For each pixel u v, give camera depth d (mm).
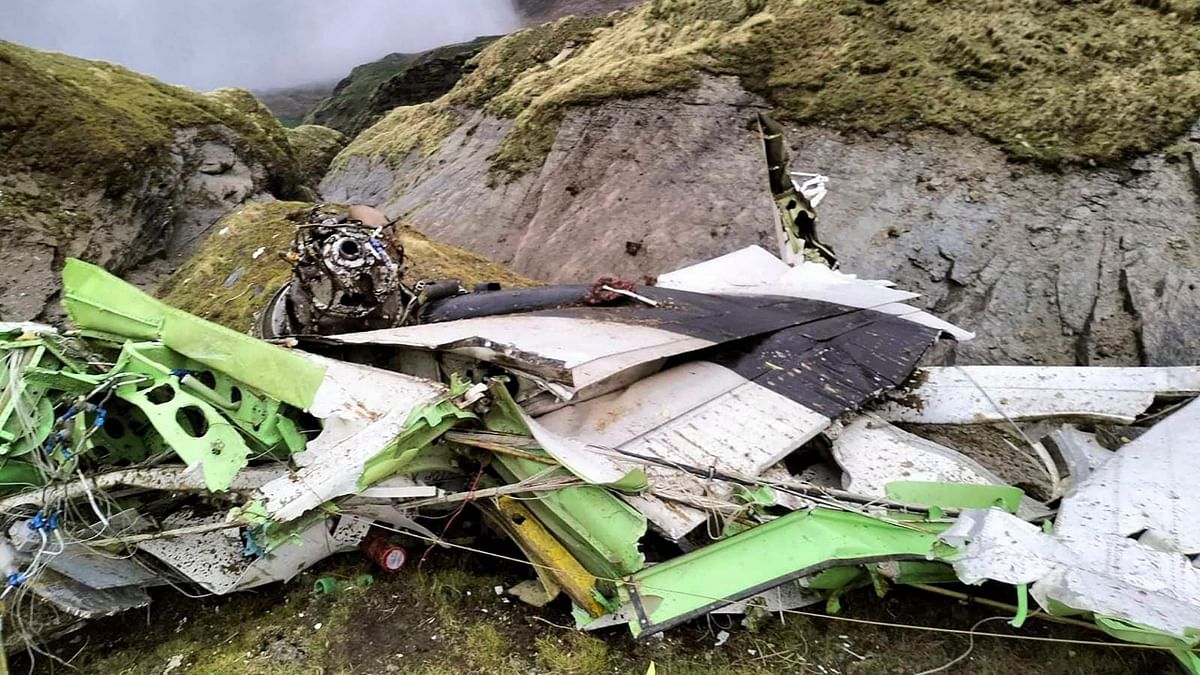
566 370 4645
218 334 4613
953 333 7531
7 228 20078
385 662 4465
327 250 6371
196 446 4238
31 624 4402
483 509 5102
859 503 4754
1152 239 17109
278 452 4703
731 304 7344
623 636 4652
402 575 5121
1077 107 19406
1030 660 4434
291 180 30688
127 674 4508
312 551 4992
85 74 26219
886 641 4629
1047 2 21906
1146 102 18516
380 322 6730
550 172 30266
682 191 25812
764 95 25484
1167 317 16281
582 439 5098
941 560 4246
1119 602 3746
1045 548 4070
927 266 19406
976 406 6766
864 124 22375
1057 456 5379
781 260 10883
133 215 23359
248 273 14805
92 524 4398
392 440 4438
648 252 25156
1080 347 16969
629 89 28703
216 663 4512
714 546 4359
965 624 4711
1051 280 17844
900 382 6438
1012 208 19000
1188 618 3641
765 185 23984
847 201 21469
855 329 7098
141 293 4832
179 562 4637
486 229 31453
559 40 40375
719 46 27734
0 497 4289
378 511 4879
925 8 24016
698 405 5566
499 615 4805
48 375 4398
